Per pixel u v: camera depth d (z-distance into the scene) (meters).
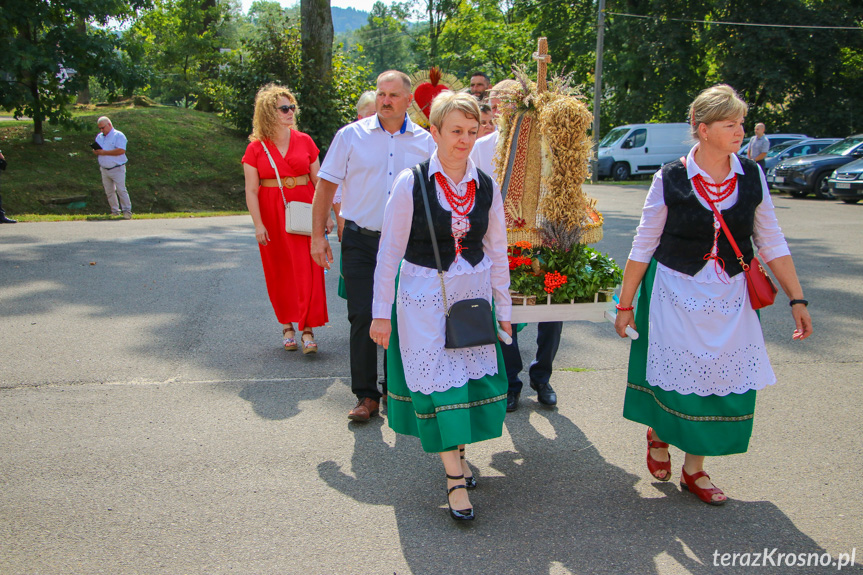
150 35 26.66
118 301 6.64
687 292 3.02
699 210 2.96
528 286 3.89
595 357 5.30
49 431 3.86
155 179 16.97
